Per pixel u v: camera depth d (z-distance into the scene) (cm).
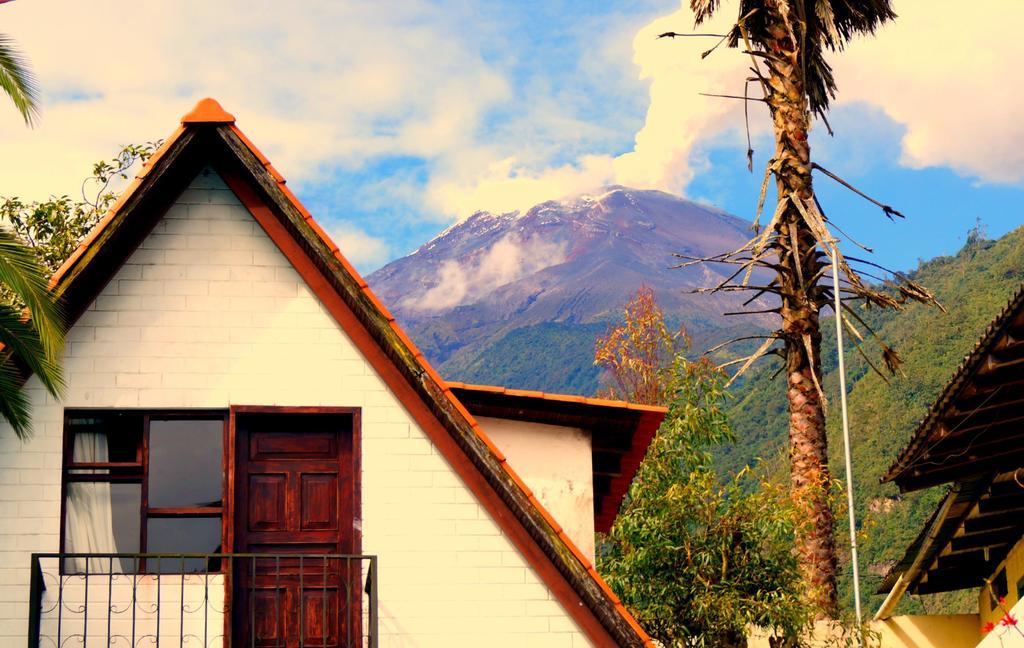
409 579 1380
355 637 1365
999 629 1564
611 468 1798
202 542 1389
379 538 1387
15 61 1439
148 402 1395
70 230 2619
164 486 1394
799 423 2427
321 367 1416
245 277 1430
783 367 2492
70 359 1395
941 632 2428
